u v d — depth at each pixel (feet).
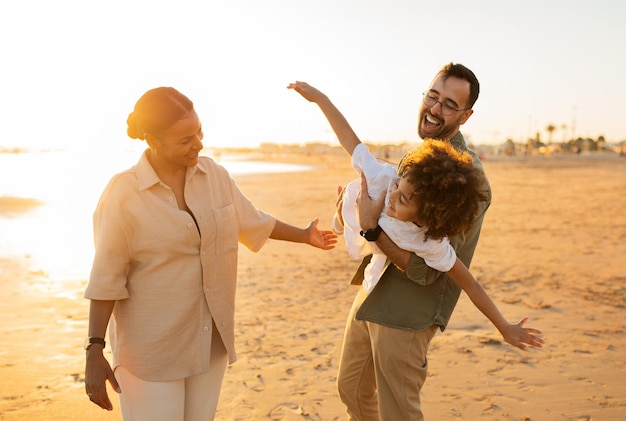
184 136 7.52
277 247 36.01
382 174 8.77
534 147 496.64
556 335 19.01
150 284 7.93
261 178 131.23
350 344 9.76
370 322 9.11
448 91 9.05
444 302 9.03
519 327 8.48
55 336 18.24
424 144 8.07
